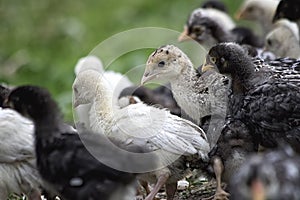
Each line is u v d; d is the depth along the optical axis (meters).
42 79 24.36
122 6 31.23
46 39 28.98
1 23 30.11
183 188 13.38
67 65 25.06
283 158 10.18
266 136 12.49
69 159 11.54
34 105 12.20
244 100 12.60
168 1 30.69
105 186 11.33
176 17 29.28
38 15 30.45
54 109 12.23
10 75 24.98
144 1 31.12
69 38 28.59
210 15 18.36
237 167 12.27
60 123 12.15
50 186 12.04
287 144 12.33
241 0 28.25
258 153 12.35
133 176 11.59
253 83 12.69
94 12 30.91
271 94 12.45
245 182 9.92
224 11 20.62
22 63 25.86
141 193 13.09
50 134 11.90
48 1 31.11
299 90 12.41
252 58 13.30
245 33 18.14
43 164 11.84
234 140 12.34
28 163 12.69
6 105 12.93
